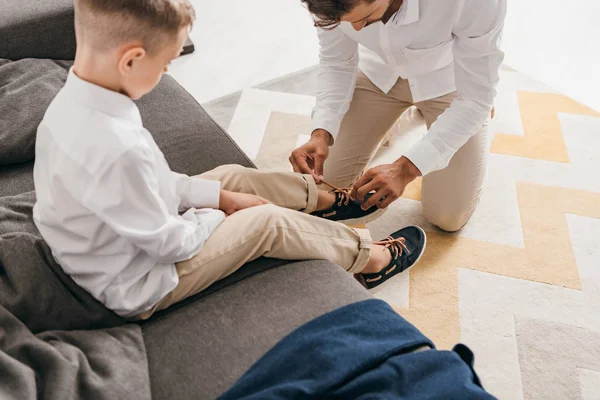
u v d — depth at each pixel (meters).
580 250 1.57
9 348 0.83
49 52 1.62
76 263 0.92
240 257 1.04
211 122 1.45
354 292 1.01
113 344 0.89
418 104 1.55
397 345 0.86
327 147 1.43
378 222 1.67
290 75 2.18
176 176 1.11
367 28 1.28
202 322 0.96
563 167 1.80
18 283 0.91
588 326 1.40
